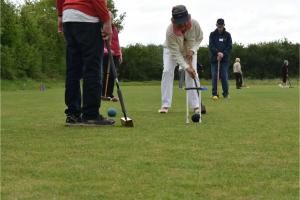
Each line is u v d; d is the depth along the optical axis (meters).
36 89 25.39
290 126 6.52
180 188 3.38
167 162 4.18
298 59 43.00
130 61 43.78
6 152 4.62
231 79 42.47
